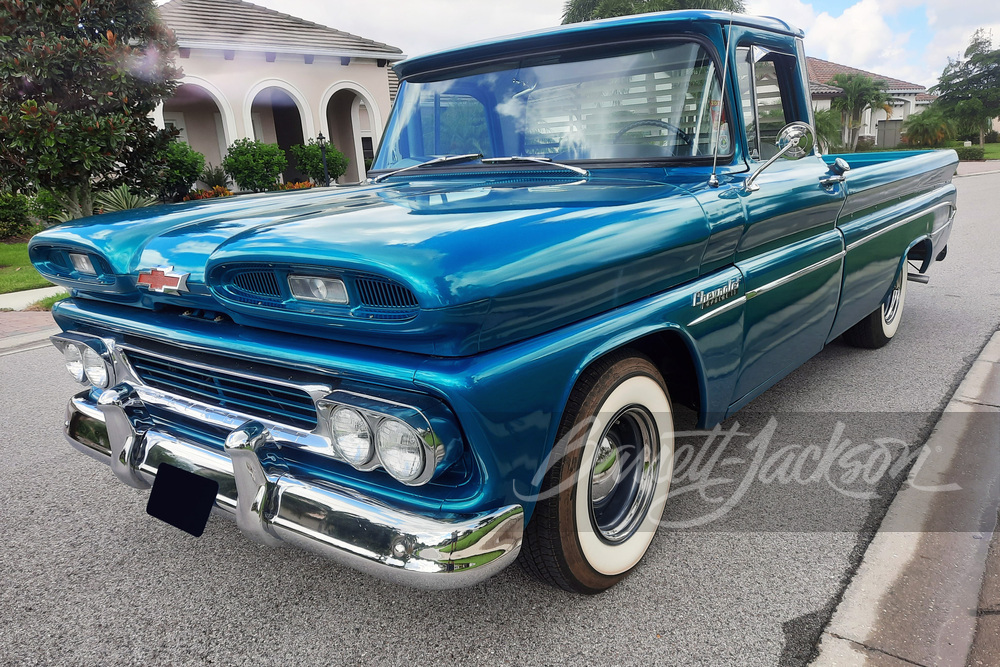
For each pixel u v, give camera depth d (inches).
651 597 84.2
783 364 114.3
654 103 96.1
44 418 162.2
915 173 160.6
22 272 395.9
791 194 105.0
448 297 55.9
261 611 85.7
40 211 453.4
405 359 62.1
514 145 107.0
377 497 66.5
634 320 75.9
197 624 83.7
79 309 95.0
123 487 123.3
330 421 65.3
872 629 76.4
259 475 70.8
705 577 87.5
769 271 101.5
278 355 68.8
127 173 345.4
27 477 128.3
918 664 70.9
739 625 78.4
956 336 185.0
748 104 102.7
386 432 61.6
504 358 62.2
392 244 60.1
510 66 106.8
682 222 80.4
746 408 140.9
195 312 82.1
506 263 60.4
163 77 330.3
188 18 670.5
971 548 90.5
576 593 84.0
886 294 162.1
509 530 64.8
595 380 75.0
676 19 93.0
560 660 74.3
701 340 87.6
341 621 82.9
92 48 289.3
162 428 85.7
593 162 99.8
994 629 75.4
